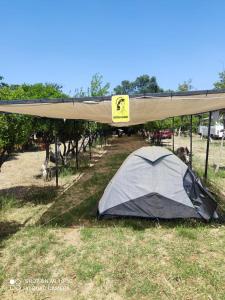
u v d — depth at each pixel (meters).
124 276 4.64
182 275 4.59
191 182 7.14
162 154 7.23
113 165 16.03
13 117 7.76
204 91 4.73
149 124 25.56
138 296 4.15
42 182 11.38
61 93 14.37
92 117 8.31
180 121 29.80
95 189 10.21
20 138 8.24
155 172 7.00
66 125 13.11
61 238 6.09
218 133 31.45
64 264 5.04
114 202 6.93
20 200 8.85
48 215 7.47
